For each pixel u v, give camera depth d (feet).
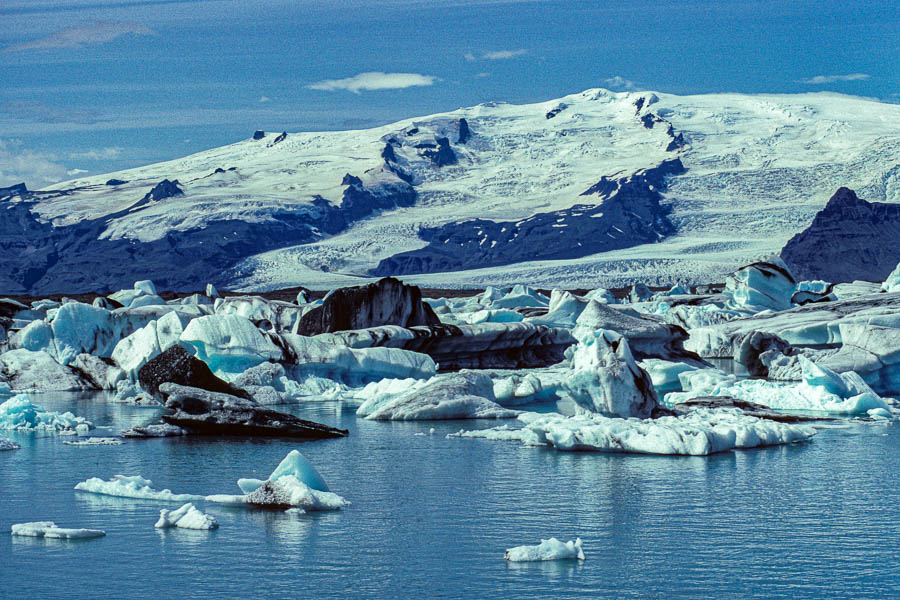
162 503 111.45
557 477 128.06
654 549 91.66
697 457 145.79
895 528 99.86
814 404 215.51
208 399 174.81
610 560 87.86
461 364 330.95
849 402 210.18
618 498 114.32
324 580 81.51
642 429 153.79
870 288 585.63
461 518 103.91
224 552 89.51
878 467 136.26
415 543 93.20
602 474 130.00
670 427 154.51
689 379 247.91
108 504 110.63
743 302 507.30
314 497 109.19
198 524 98.48
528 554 87.97
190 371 223.51
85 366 277.44
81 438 167.02
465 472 132.05
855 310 376.48
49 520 102.27
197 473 131.64
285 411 214.07
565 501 112.78
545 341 357.20
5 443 154.51
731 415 177.27
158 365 228.02
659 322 324.19
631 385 172.86
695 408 190.70
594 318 316.40
